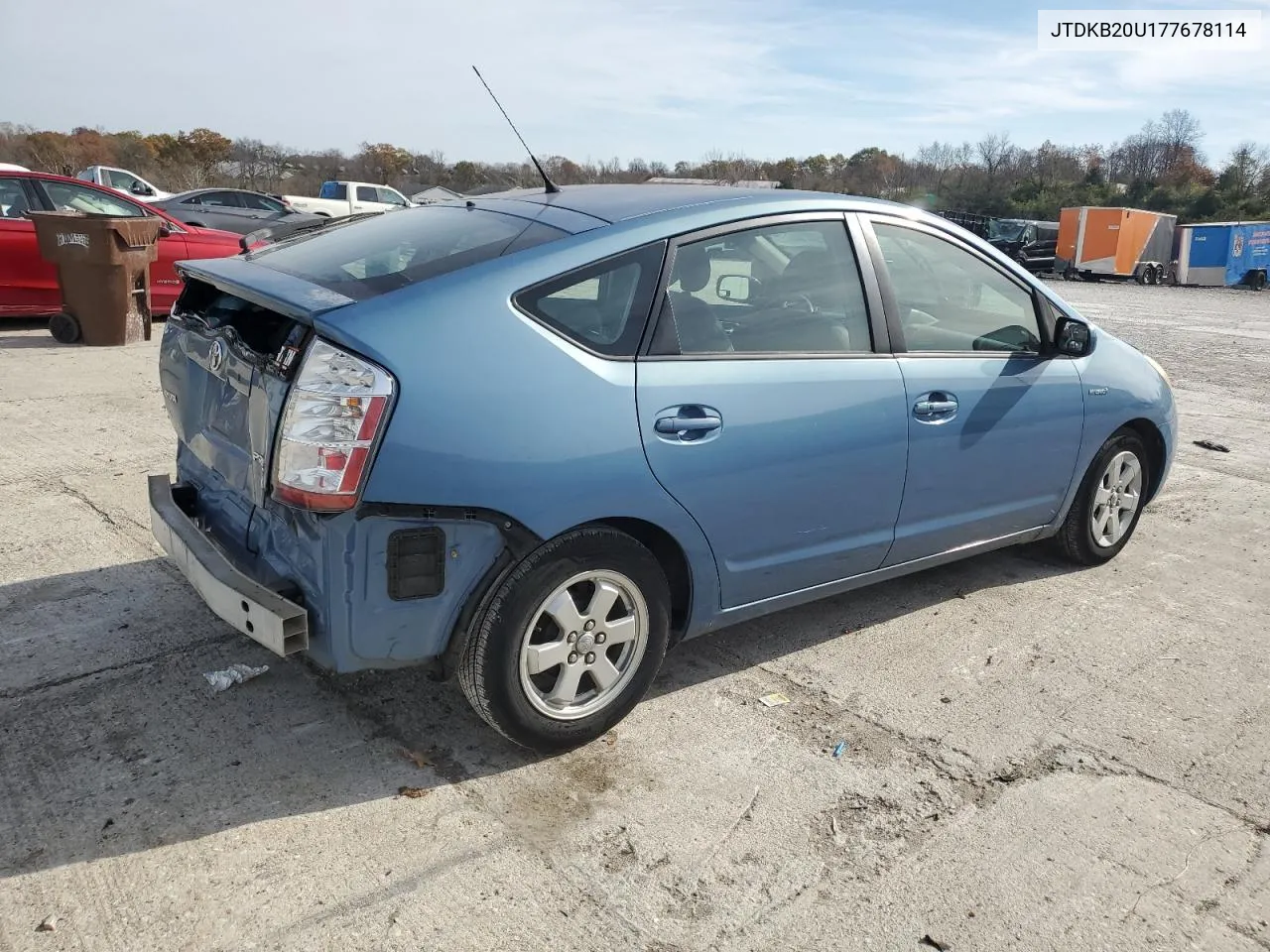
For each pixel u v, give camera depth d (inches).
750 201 134.6
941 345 152.6
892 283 146.5
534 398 109.3
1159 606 178.5
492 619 110.7
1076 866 108.0
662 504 120.0
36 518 189.9
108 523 188.9
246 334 118.2
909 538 152.6
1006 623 168.7
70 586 161.9
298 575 109.2
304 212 777.6
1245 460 288.2
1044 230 1414.9
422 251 120.8
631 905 98.9
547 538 111.4
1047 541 198.4
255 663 140.2
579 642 119.0
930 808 117.0
